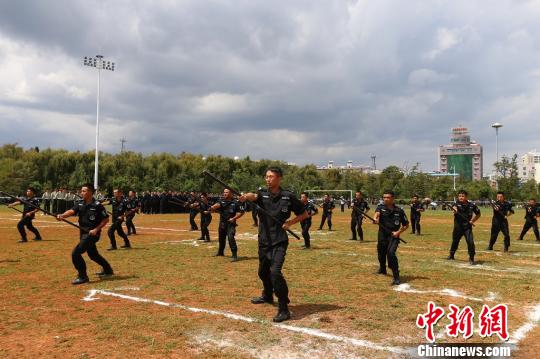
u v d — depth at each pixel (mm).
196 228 20734
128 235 18438
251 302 7039
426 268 10469
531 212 17406
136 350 5004
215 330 5672
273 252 6348
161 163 67875
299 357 4816
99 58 43531
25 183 54625
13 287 8211
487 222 29000
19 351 4984
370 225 25391
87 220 8711
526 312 6645
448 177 82125
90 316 6316
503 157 63500
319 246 14992
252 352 4945
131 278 9039
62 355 4867
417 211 19828
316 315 6352
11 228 21219
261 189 6668
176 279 8953
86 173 59250
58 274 9508
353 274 9602
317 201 62188
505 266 10836
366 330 5707
